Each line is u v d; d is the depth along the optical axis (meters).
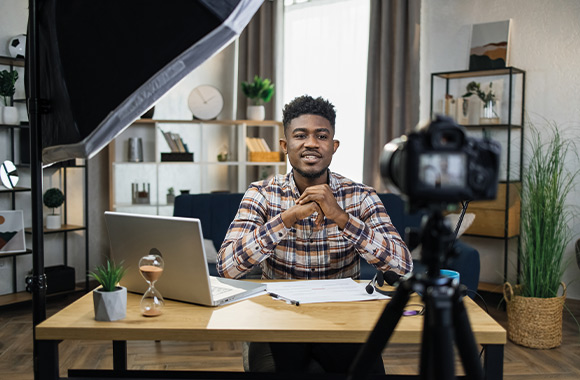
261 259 1.73
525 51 4.21
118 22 1.24
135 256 1.56
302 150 1.82
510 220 4.05
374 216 1.91
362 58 4.93
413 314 1.42
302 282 1.73
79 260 4.66
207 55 1.19
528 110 4.21
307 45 5.24
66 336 1.29
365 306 1.47
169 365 2.79
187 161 4.74
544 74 4.14
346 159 5.06
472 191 0.83
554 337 3.14
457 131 0.82
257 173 5.48
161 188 5.18
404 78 4.57
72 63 1.29
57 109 1.32
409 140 0.81
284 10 5.37
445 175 0.82
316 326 1.30
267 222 1.77
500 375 1.29
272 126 5.40
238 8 1.16
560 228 3.26
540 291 3.20
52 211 4.45
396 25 4.52
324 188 1.70
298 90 5.32
